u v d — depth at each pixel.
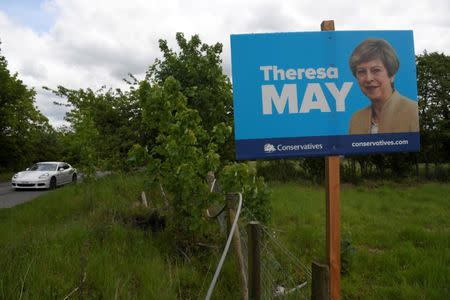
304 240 6.65
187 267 5.01
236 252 3.70
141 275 4.46
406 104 3.36
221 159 10.43
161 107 5.91
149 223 6.67
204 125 11.15
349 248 5.43
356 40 3.34
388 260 5.64
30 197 15.05
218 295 4.27
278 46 3.28
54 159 42.22
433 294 4.34
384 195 13.23
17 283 3.80
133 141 12.60
